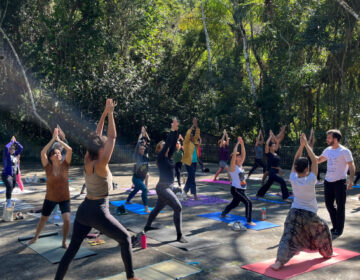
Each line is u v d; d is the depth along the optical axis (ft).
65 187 17.25
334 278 13.43
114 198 31.83
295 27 62.39
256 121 72.79
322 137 59.21
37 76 73.36
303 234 14.80
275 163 30.40
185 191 30.89
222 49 85.05
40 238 18.95
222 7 77.61
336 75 58.80
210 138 81.66
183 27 88.74
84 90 74.08
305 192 14.79
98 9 70.18
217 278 13.58
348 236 19.42
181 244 17.80
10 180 25.85
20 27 75.25
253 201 30.60
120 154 75.15
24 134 78.02
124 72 76.18
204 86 86.74
